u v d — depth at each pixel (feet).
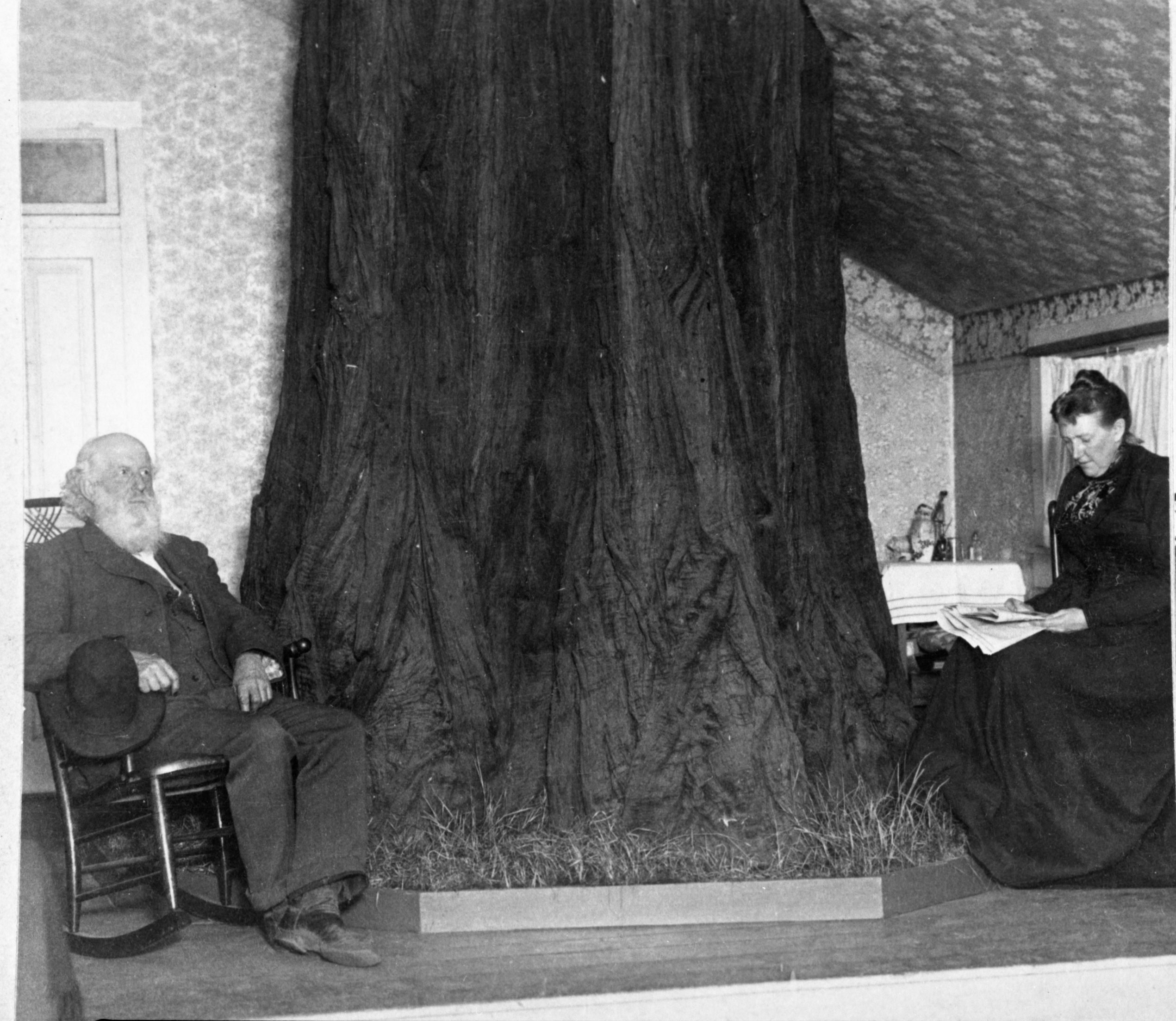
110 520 12.69
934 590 19.13
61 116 17.90
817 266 16.29
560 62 14.90
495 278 14.55
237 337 18.43
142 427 18.12
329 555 13.84
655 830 12.82
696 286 14.12
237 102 18.43
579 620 13.73
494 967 10.71
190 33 18.28
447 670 13.66
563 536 14.38
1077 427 13.98
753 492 14.34
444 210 14.62
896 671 15.90
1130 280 19.70
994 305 22.91
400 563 13.85
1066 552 14.75
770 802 12.82
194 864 13.46
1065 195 18.51
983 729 13.26
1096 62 15.46
